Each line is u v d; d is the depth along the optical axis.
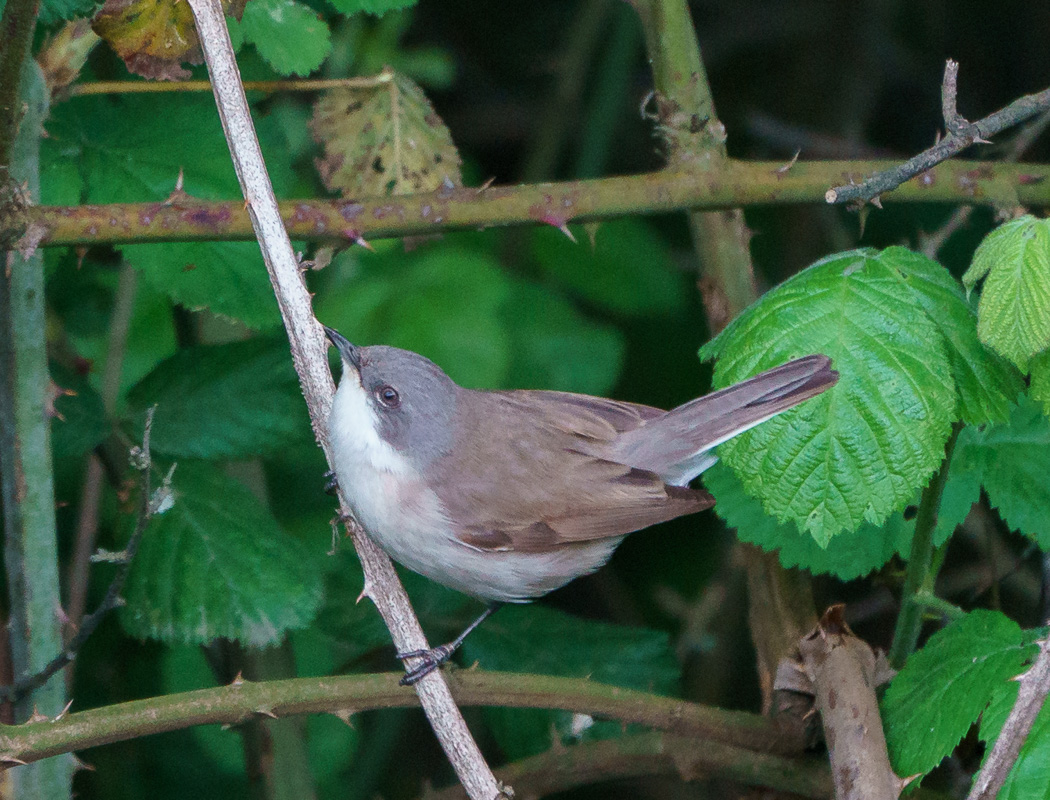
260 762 8.48
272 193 6.70
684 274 12.80
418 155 8.86
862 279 6.63
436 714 6.37
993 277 5.91
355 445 7.87
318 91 10.09
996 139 12.70
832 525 6.31
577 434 8.59
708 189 7.75
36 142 7.21
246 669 8.47
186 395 8.09
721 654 12.02
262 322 7.89
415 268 9.95
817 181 7.82
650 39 8.17
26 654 7.15
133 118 8.31
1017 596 10.86
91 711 6.02
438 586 9.45
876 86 13.68
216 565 7.67
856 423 6.31
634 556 13.04
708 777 7.79
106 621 10.38
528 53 14.29
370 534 7.58
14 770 7.05
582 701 7.01
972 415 6.49
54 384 7.59
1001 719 5.91
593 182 7.70
